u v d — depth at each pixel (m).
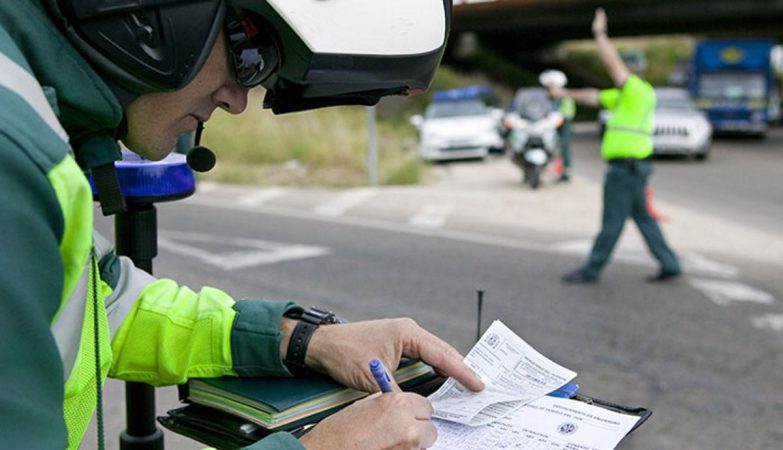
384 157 15.87
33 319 0.79
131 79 0.97
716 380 4.52
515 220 9.91
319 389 1.31
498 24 40.31
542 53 47.16
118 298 1.38
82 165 1.01
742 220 10.09
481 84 36.12
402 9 1.08
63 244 0.84
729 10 34.03
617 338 5.23
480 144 16.98
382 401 1.15
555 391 1.34
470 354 1.43
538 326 5.45
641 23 37.75
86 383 1.06
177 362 1.36
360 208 10.82
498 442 1.19
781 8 33.19
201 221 9.44
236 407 1.29
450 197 11.98
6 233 0.77
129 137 1.05
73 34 0.93
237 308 1.39
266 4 1.00
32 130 0.81
